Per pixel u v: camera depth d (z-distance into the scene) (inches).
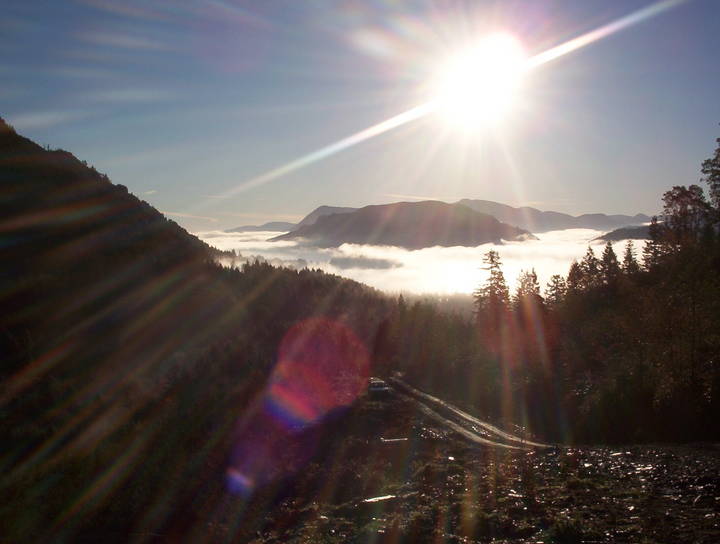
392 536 565.6
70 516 986.7
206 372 2593.5
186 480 1157.1
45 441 1594.5
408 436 1411.2
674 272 1499.8
